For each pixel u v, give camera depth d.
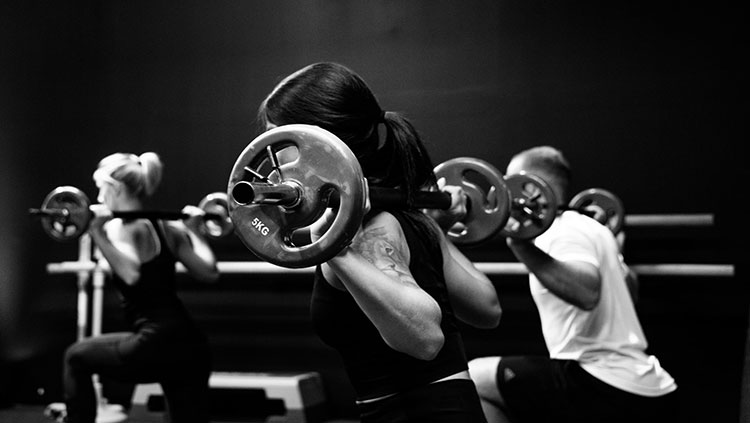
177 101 5.39
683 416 4.48
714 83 4.49
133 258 3.21
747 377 1.80
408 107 4.97
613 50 4.66
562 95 4.73
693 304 4.49
